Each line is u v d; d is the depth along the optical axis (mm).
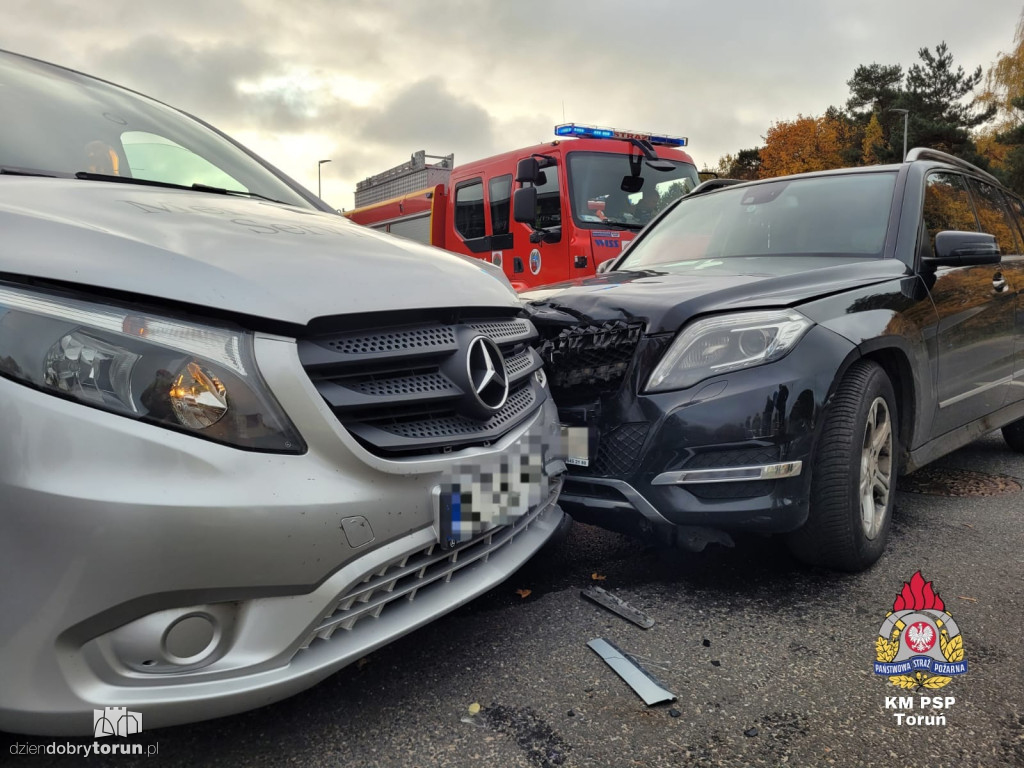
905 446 3262
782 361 2535
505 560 2316
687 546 2633
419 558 2002
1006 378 4273
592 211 7648
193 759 1823
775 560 3033
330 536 1729
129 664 1570
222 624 1655
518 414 2377
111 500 1503
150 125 3102
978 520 3574
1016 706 2023
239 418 1663
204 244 1898
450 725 1951
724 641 2385
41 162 2479
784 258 3568
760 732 1912
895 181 3723
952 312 3518
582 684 2143
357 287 1961
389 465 1859
